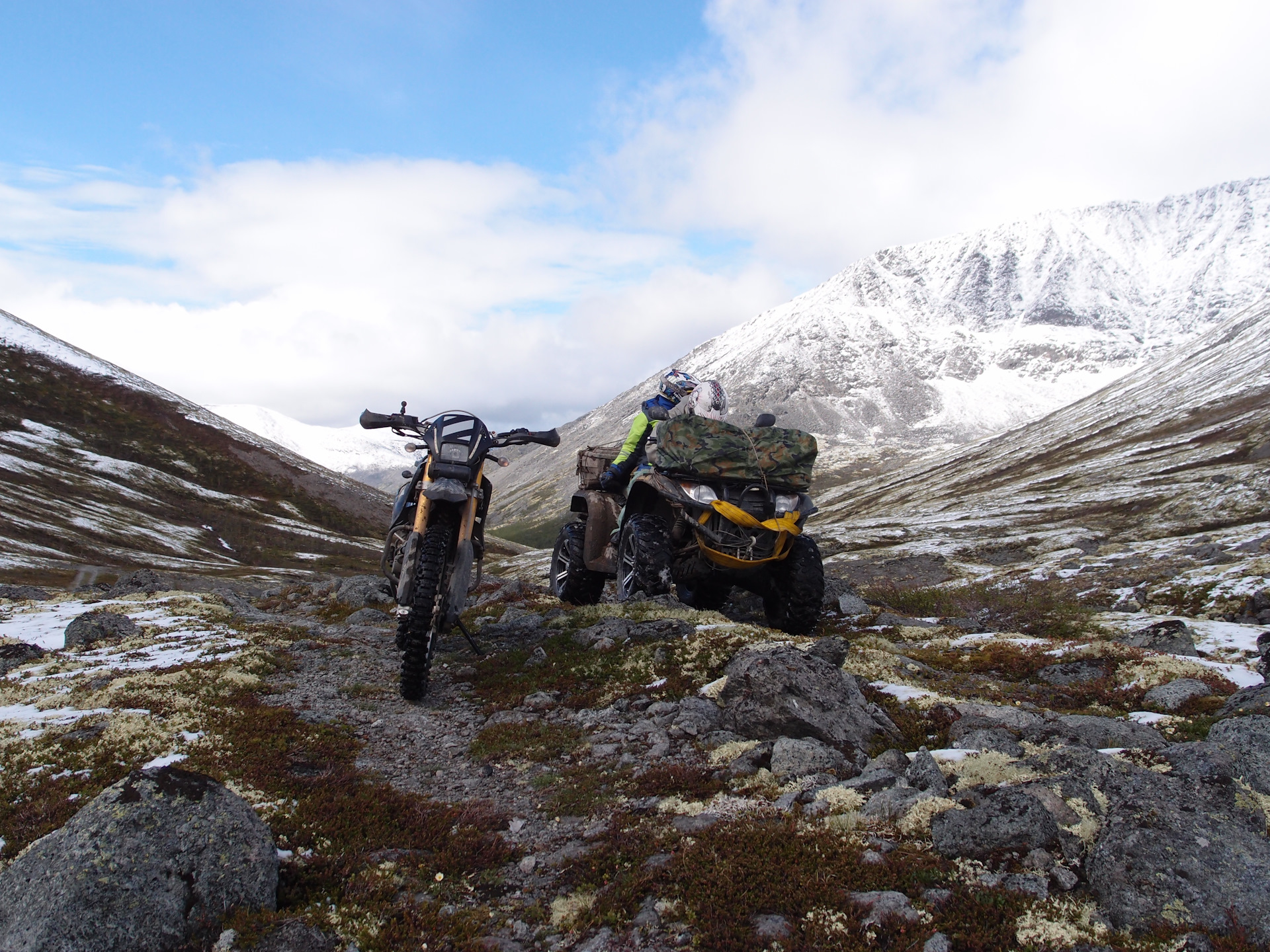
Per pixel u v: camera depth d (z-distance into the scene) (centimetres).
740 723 607
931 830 423
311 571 13600
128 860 365
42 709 725
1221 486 8338
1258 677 799
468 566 839
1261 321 19288
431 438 838
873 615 1288
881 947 345
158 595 1680
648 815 502
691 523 970
